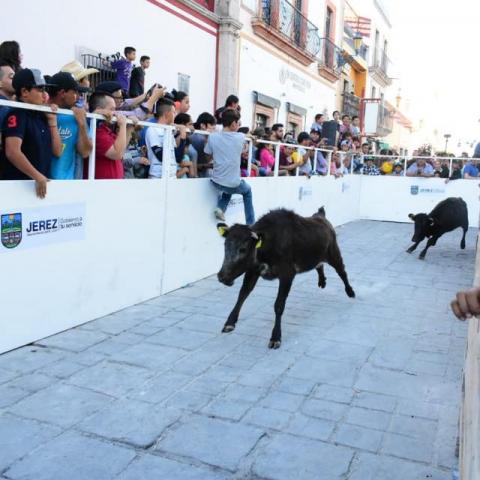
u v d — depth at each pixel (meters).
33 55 7.51
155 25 10.08
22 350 4.40
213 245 7.27
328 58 19.53
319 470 2.94
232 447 3.14
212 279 7.13
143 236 5.82
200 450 3.10
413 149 53.78
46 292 4.62
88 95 7.25
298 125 17.48
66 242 4.76
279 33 14.54
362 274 7.96
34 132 4.24
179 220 6.43
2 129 4.21
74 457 2.98
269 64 14.74
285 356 4.57
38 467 2.88
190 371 4.19
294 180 9.96
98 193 5.06
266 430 3.35
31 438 3.15
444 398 3.86
